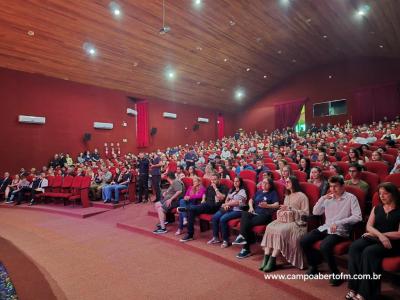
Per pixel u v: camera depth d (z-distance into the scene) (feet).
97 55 32.30
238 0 29.60
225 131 61.46
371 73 49.21
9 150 29.66
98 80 37.04
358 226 9.04
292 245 9.36
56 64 31.60
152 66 37.96
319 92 54.65
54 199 25.29
